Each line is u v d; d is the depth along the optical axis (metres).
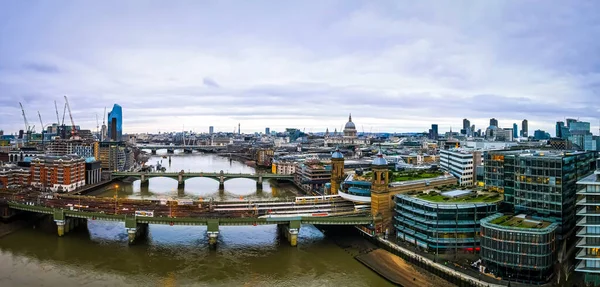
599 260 150.25
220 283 169.62
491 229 162.38
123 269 183.88
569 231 185.75
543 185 181.50
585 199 152.88
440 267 170.88
